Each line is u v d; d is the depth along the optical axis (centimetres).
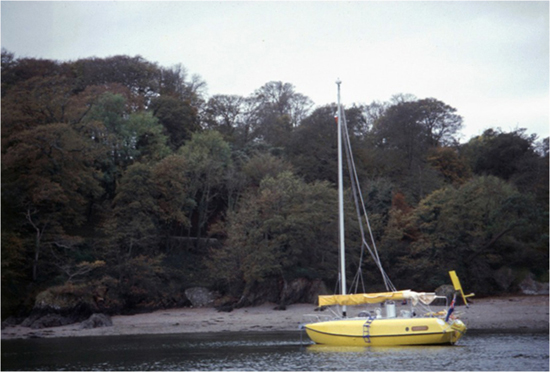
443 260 7775
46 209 6750
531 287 7738
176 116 9744
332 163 9488
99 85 9475
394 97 12594
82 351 4088
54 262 6412
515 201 7944
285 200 7406
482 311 5972
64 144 6881
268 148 9756
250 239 7088
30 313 5866
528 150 10600
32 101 7056
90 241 7206
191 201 7912
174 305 7150
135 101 9462
